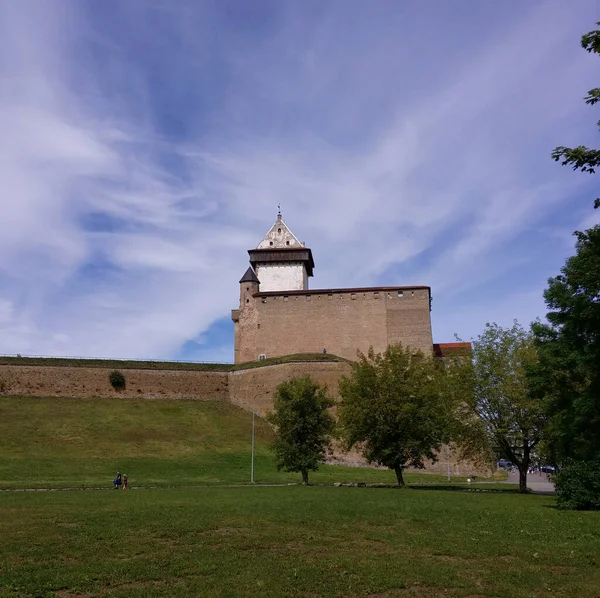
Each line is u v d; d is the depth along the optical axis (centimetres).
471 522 1540
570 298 2069
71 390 6122
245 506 1877
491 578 943
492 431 3306
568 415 2423
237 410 6303
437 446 3409
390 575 959
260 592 864
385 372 3431
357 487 3167
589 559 1080
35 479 3619
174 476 4091
